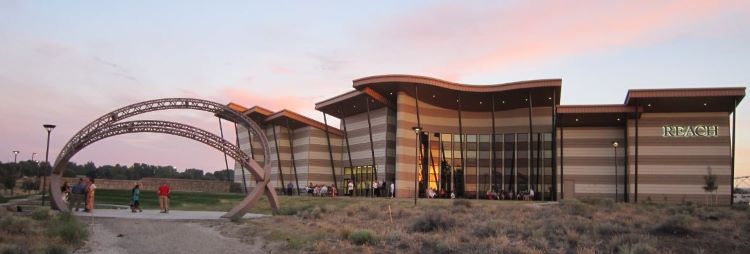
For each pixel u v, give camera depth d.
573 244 18.16
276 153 75.81
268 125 79.06
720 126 52.25
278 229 23.20
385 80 54.59
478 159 61.97
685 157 52.28
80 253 16.28
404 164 57.75
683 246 17.80
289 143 75.81
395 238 19.27
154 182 84.31
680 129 52.78
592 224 21.83
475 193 61.09
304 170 71.81
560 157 55.72
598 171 55.25
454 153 61.81
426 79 54.38
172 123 32.34
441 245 17.14
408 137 58.59
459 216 27.50
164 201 33.44
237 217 28.42
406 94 58.62
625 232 20.03
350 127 69.44
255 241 19.86
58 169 30.81
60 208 29.91
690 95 48.19
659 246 17.67
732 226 21.33
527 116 60.69
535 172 59.16
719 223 22.56
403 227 23.48
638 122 53.81
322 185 70.19
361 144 66.56
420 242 18.41
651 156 52.91
